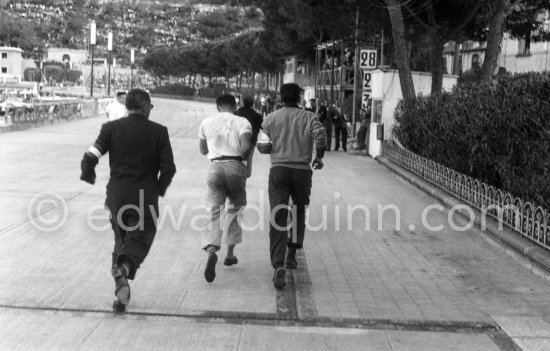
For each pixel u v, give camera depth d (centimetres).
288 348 561
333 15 2467
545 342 585
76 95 7069
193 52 10606
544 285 763
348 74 4188
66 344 554
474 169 1220
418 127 1705
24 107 2900
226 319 625
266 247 909
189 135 2889
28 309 631
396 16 1930
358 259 868
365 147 2364
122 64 17200
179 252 865
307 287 734
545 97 995
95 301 657
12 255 826
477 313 659
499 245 933
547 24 2744
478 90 1252
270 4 3572
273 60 6275
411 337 593
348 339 585
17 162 1709
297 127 750
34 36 15800
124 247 622
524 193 962
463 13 2039
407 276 793
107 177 1477
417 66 3238
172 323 609
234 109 788
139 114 643
